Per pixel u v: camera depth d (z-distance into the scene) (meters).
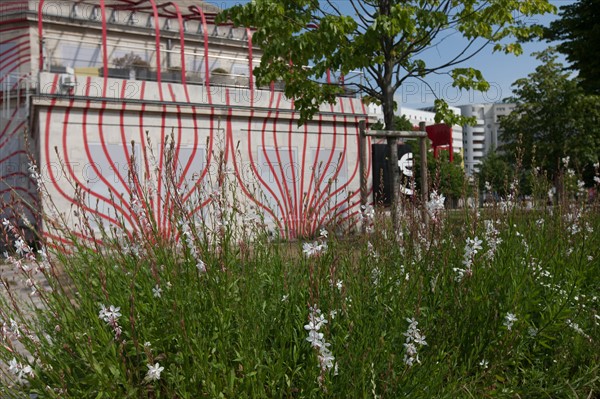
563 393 3.13
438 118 9.73
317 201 3.86
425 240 3.65
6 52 20.27
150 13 21.91
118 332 2.56
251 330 2.71
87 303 2.81
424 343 2.66
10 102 19.77
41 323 3.12
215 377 2.54
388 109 8.86
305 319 2.88
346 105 20.03
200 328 2.69
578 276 3.79
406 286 3.22
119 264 3.22
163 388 2.62
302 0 8.74
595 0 17.05
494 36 9.40
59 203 15.19
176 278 2.82
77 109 15.81
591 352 3.35
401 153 15.89
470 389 2.78
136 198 3.34
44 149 15.32
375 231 3.66
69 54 20.22
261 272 3.27
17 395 2.55
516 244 4.08
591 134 31.20
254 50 23.59
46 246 3.10
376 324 2.81
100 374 2.41
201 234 3.14
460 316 3.24
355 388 2.46
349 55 8.48
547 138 32.12
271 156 18.69
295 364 2.69
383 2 8.56
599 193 5.19
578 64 18.30
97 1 21.62
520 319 3.22
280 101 18.83
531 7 8.72
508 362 3.12
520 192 4.87
